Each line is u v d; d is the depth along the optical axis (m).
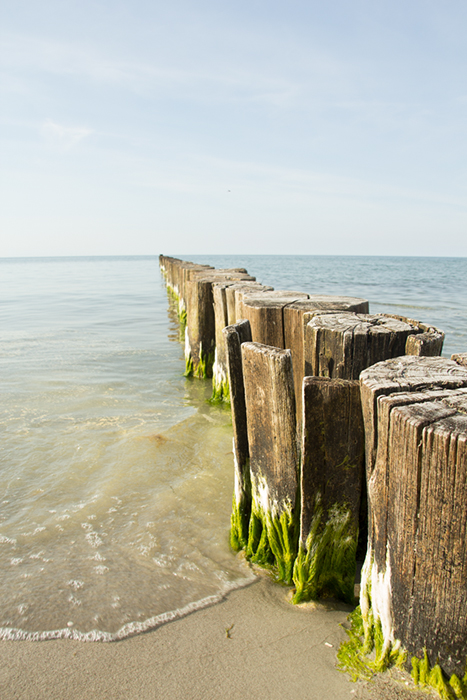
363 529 2.49
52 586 2.44
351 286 26.59
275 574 2.55
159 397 5.96
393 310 15.95
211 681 1.84
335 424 2.13
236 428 2.75
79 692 1.80
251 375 2.49
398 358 2.27
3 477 3.71
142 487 3.56
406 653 1.78
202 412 5.33
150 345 9.29
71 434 4.63
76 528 3.01
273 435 2.41
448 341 10.50
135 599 2.34
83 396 5.95
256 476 2.61
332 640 2.04
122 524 3.06
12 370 7.25
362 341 2.73
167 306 15.92
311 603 2.30
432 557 1.63
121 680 1.85
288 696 1.76
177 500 3.37
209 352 6.71
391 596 1.80
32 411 5.34
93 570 2.58
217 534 2.96
